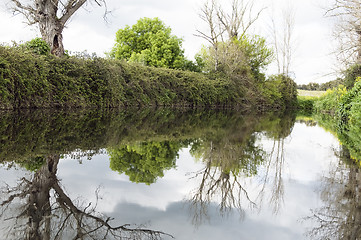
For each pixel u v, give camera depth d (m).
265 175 3.05
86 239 1.44
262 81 23.22
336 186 2.67
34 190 2.09
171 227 1.63
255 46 23.06
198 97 17.42
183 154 3.81
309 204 2.18
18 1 11.84
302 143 5.50
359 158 4.09
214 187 2.51
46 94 9.05
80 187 2.21
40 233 1.49
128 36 27.73
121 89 12.64
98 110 10.66
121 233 1.53
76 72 10.39
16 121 5.81
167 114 11.48
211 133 6.26
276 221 1.81
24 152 3.21
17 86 8.10
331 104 18.77
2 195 1.96
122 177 2.54
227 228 1.66
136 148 3.97
